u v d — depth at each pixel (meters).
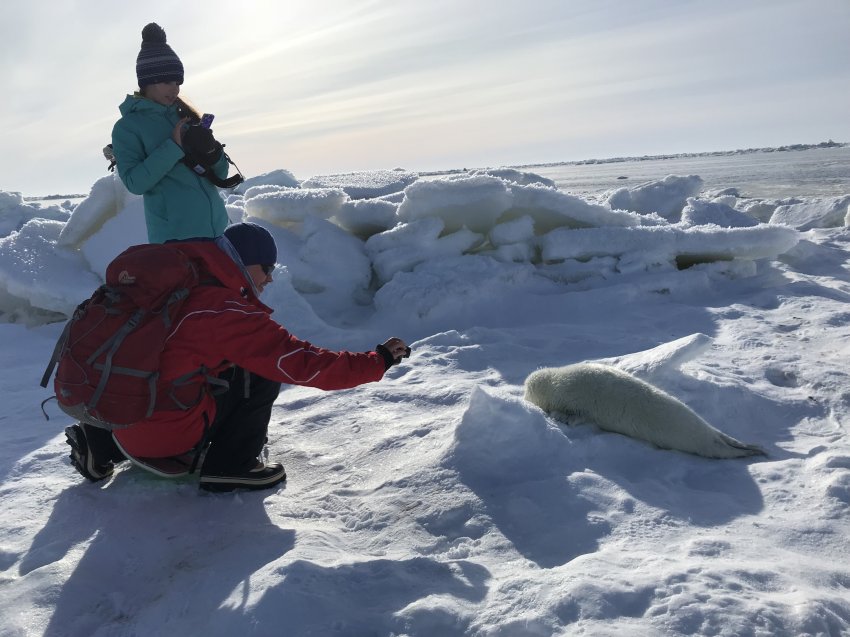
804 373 4.04
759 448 3.05
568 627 1.77
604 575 1.96
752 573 1.96
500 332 5.34
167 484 3.03
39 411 4.28
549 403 3.41
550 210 6.93
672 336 5.11
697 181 11.53
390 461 3.19
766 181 33.69
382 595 2.04
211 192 4.19
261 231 2.97
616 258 6.72
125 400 2.53
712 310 5.65
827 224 10.45
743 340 4.83
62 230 6.93
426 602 1.94
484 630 1.82
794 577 1.96
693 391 3.61
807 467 2.82
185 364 2.62
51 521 2.79
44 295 6.27
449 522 2.56
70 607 2.21
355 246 6.89
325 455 3.38
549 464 2.89
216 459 2.95
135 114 3.96
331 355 2.57
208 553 2.46
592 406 3.22
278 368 2.56
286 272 6.11
